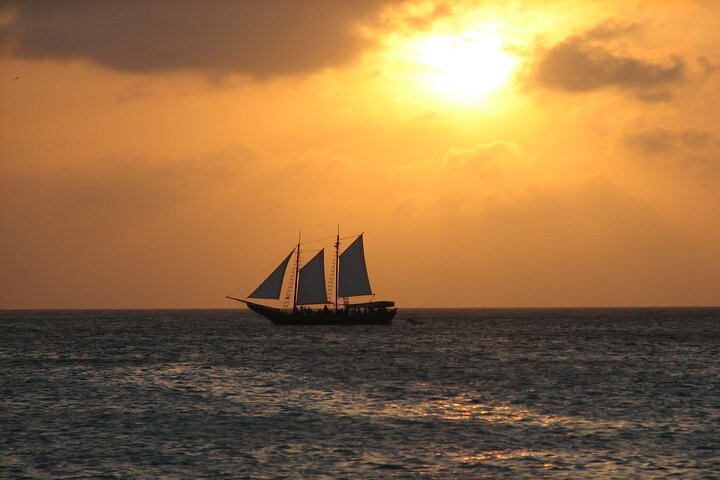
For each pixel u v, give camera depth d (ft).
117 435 426.92
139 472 349.61
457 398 569.64
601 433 431.84
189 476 343.05
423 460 369.09
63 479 338.95
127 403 544.62
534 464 361.71
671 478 337.93
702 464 360.48
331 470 352.08
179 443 406.00
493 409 515.91
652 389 627.87
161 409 515.09
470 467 357.00
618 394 596.29
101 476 343.46
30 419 476.95
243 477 341.00
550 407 526.16
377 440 411.75
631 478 338.34
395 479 337.72
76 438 419.54
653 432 434.71
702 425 457.27
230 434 428.15
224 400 557.33
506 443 404.98
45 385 655.35
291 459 371.15
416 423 460.55
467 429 441.68
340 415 489.26
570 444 402.72
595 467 356.18
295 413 497.05
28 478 340.80
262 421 467.11
